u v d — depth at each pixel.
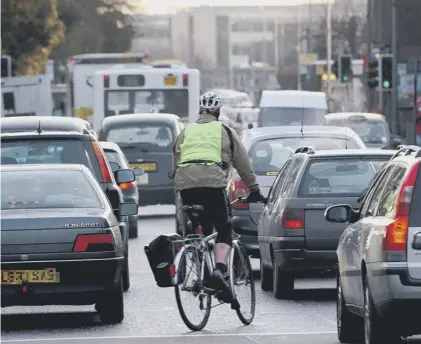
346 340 28.70
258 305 36.34
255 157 46.94
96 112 93.81
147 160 72.75
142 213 81.56
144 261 50.66
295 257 36.31
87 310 36.03
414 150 25.55
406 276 24.36
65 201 31.81
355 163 37.09
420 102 120.38
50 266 30.41
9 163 37.75
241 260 31.89
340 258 28.81
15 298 30.45
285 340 29.09
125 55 108.12
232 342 28.84
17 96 109.88
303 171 36.91
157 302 37.47
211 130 30.50
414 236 24.44
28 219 30.53
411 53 169.25
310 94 99.81
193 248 30.70
